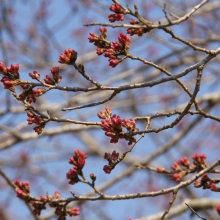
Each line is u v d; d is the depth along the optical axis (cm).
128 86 591
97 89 592
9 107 1266
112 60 599
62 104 1350
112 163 607
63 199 657
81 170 642
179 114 638
